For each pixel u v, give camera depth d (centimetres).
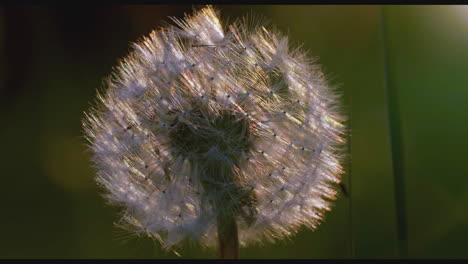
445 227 25
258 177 21
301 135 21
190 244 21
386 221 25
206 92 21
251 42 21
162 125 21
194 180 21
